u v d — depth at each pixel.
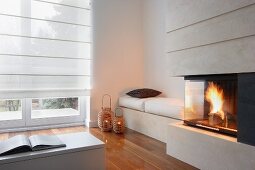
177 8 2.21
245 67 1.57
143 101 3.02
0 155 1.29
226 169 1.65
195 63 2.02
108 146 2.48
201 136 1.86
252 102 1.52
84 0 3.39
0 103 3.09
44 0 3.12
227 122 1.88
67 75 3.29
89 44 3.45
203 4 1.90
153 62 3.69
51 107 3.42
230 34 1.67
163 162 2.03
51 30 3.17
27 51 3.02
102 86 3.57
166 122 2.60
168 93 3.38
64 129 3.28
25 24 3.00
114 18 3.65
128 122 3.35
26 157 1.29
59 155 1.39
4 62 2.89
